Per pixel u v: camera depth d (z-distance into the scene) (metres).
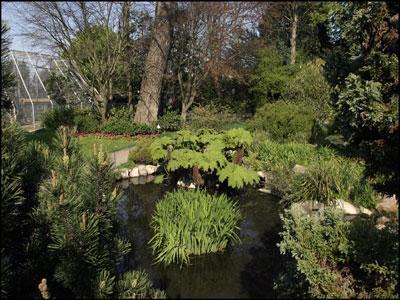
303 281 2.89
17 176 2.29
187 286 3.05
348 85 2.14
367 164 2.32
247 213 5.32
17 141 2.38
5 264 2.31
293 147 6.00
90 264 2.48
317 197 5.37
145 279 2.65
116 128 9.50
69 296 2.52
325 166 5.46
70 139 2.94
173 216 4.23
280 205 5.70
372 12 2.22
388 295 2.45
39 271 2.52
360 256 2.63
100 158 2.74
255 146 6.54
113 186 3.14
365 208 4.81
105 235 2.84
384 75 2.17
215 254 3.92
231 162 5.94
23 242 2.59
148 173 8.21
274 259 3.69
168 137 6.34
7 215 2.18
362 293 2.57
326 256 3.00
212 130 5.72
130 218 5.38
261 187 6.43
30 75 15.52
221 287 2.64
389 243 2.62
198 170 5.66
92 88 9.13
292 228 3.50
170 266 3.65
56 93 15.41
